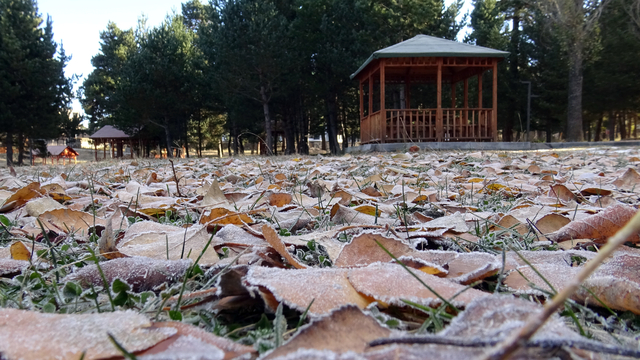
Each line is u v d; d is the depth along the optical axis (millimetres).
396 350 562
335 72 21828
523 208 2113
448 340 521
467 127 14109
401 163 6312
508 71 26719
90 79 42781
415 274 907
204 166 6730
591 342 503
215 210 1778
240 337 832
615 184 3230
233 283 908
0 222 1864
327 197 2621
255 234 1508
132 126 31859
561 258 1205
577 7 20016
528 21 26406
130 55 29766
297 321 888
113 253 1257
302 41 22719
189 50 31062
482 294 836
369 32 20594
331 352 558
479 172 4707
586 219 1530
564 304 906
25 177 5172
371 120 15023
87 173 5438
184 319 886
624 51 24172
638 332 849
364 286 856
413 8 20125
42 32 25359
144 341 642
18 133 25250
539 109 27875
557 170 4691
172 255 1291
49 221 1788
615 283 890
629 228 323
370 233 1197
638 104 26484
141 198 2596
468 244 1555
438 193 2879
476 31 24906
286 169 5660
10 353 605
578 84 20328
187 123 33438
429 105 24109
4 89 23062
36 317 701
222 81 22625
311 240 1424
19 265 1242
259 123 28031
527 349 533
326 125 31562
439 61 13406
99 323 688
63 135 29703
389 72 16109
